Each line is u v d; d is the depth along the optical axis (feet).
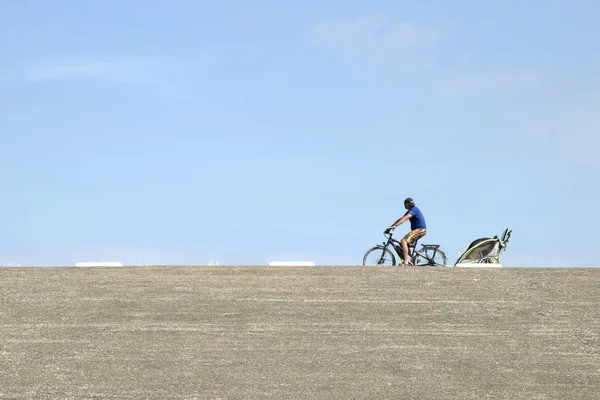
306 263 71.36
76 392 39.55
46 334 48.24
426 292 58.18
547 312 53.72
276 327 49.83
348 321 51.24
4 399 38.55
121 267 66.64
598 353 46.19
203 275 62.90
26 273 63.41
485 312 53.62
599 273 65.41
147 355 44.75
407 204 75.72
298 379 41.52
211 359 44.21
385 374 42.47
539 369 43.62
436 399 39.37
